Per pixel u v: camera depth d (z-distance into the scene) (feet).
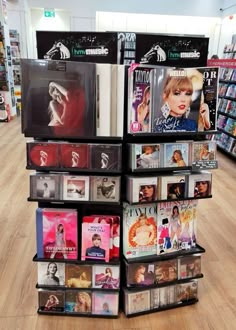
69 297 6.14
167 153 5.61
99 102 5.23
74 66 5.06
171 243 6.19
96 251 5.93
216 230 9.80
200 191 5.96
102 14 33.30
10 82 28.09
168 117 5.41
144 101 5.22
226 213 11.03
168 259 6.20
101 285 6.06
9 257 8.14
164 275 6.23
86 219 5.82
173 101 5.35
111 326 5.94
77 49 5.54
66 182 5.61
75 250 5.95
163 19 34.22
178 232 6.20
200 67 5.48
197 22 34.78
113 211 6.12
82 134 5.37
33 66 5.05
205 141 5.80
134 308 6.16
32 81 5.11
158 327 5.94
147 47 5.62
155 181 5.64
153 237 6.04
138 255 6.05
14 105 30.09
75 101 5.20
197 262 6.41
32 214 10.65
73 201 5.69
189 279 6.42
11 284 7.11
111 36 5.48
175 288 6.38
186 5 33.96
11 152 18.22
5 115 27.27
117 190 5.64
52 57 5.58
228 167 16.78
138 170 5.52
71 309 6.19
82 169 5.52
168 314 6.28
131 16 33.68
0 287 7.00
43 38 5.49
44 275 6.08
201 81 5.39
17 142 20.48
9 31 29.50
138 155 5.46
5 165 15.93
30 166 5.55
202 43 5.78
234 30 32.42
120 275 6.15
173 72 5.21
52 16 34.30
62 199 5.69
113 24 33.78
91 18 33.40
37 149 5.47
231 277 7.48
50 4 32.55
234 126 18.28
